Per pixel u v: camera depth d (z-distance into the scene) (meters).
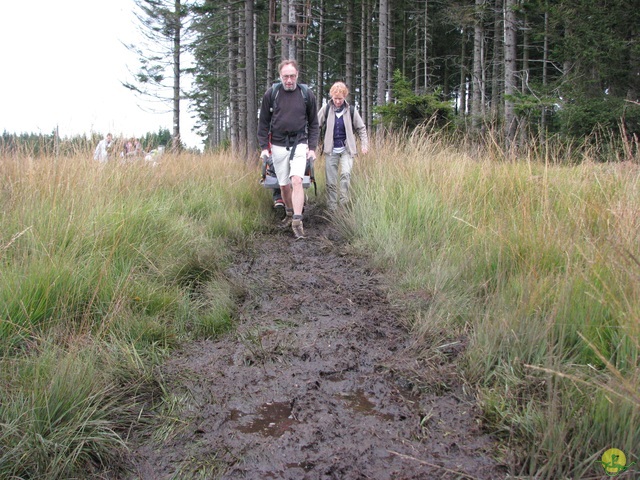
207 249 4.34
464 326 2.96
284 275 4.17
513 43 13.88
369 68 24.33
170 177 6.44
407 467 1.86
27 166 4.46
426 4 24.14
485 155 5.74
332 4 24.75
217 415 2.21
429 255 4.16
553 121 13.12
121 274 3.33
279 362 2.72
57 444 1.79
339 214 5.76
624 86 12.19
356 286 3.90
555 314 2.47
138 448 1.97
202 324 3.11
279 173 5.60
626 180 4.00
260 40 24.03
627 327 2.17
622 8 11.47
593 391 2.00
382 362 2.71
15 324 2.39
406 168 5.91
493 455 1.91
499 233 3.54
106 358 2.45
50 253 3.10
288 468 1.86
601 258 2.68
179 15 18.00
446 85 29.03
